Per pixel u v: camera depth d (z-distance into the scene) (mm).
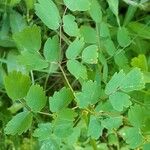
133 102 390
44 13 315
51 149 305
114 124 325
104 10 460
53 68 422
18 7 438
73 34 332
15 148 458
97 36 387
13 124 297
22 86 287
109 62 417
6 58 438
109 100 306
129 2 465
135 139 307
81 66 329
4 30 433
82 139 450
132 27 467
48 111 437
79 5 325
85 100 309
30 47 312
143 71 386
